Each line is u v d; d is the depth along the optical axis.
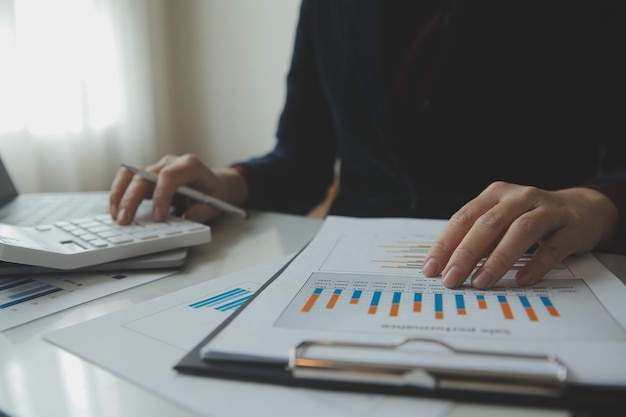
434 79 0.83
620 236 0.52
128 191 0.59
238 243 0.57
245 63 2.37
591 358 0.25
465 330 0.29
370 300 0.34
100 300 0.40
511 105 0.82
